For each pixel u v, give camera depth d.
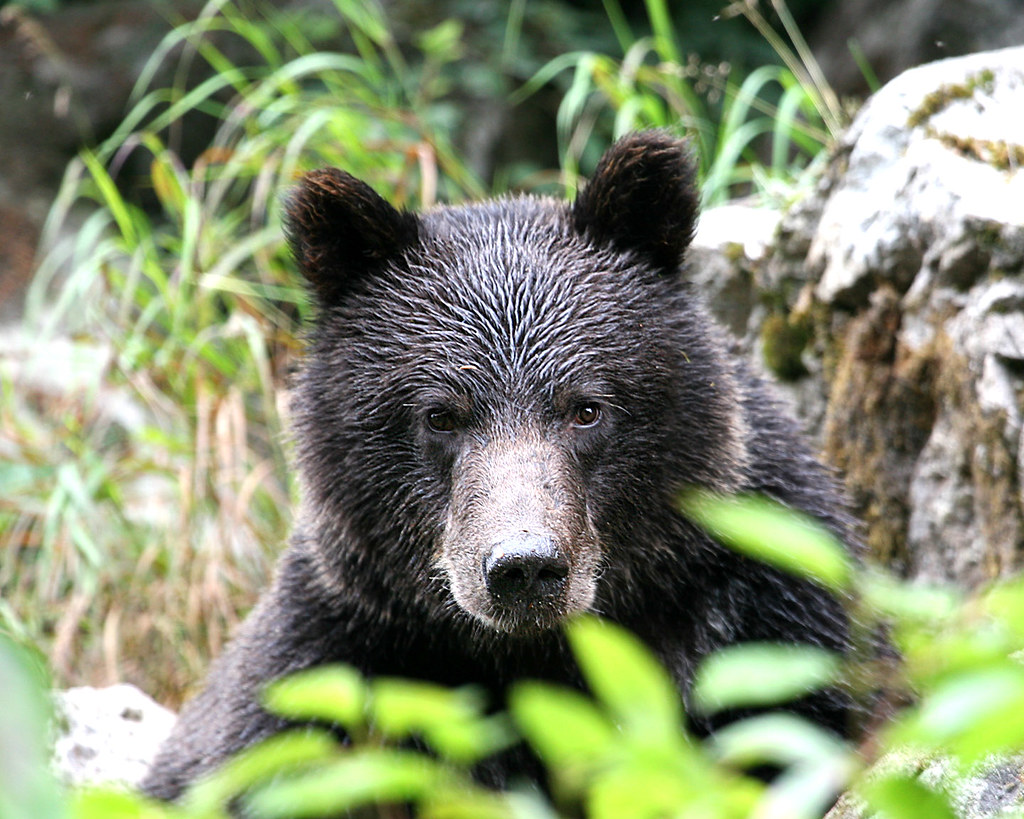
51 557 13.03
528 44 23.14
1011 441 8.84
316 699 3.52
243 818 8.04
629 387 8.02
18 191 21.77
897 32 22.14
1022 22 21.53
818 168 11.87
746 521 3.23
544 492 7.50
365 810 7.63
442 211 9.12
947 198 9.30
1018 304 8.81
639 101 14.16
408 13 22.92
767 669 3.17
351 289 8.60
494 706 8.77
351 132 14.40
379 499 8.26
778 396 9.30
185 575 12.95
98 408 14.64
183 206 14.94
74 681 12.70
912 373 9.70
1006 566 9.02
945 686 2.98
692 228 8.53
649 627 8.58
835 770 3.08
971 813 5.39
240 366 14.34
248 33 16.19
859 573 8.44
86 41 23.39
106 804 3.20
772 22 23.95
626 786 3.25
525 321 8.03
